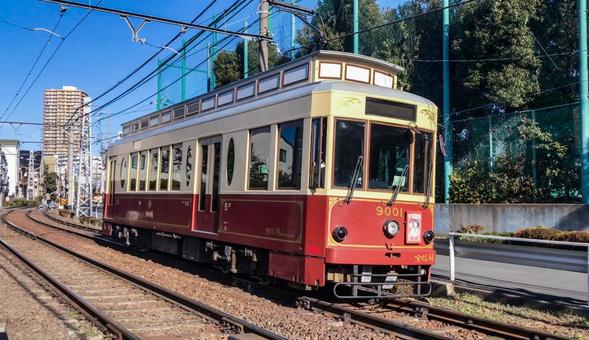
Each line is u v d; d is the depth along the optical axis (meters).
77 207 46.56
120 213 17.86
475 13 20.91
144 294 10.48
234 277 11.74
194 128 12.91
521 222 18.36
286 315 8.58
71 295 9.67
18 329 7.56
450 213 20.72
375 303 9.62
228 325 7.70
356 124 8.93
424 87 23.86
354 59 10.02
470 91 22.28
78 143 50.22
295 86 10.24
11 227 31.75
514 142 20.00
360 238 8.79
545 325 8.05
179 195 13.41
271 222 9.65
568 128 18.44
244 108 10.88
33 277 12.55
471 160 21.55
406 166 9.36
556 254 11.12
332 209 8.65
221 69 30.94
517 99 20.11
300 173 9.06
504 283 10.75
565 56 20.36
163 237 15.08
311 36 25.61
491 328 7.62
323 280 8.52
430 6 23.88
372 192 8.93
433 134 9.74
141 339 6.85
